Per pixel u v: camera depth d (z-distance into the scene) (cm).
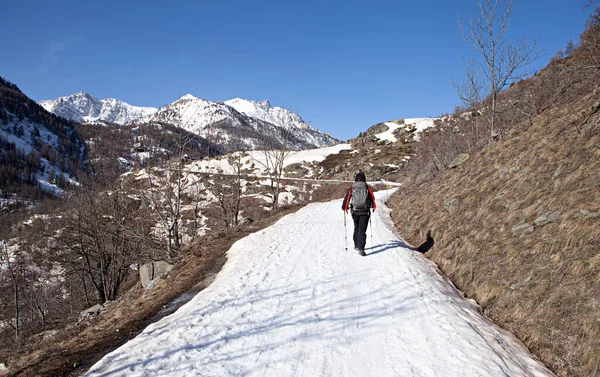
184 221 2392
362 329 464
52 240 2477
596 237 499
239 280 689
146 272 1216
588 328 397
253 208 3130
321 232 1178
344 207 862
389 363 382
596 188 596
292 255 873
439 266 793
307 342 431
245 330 470
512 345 436
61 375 397
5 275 2553
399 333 451
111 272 2453
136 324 558
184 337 454
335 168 5266
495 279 596
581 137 752
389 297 573
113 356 408
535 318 470
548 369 390
